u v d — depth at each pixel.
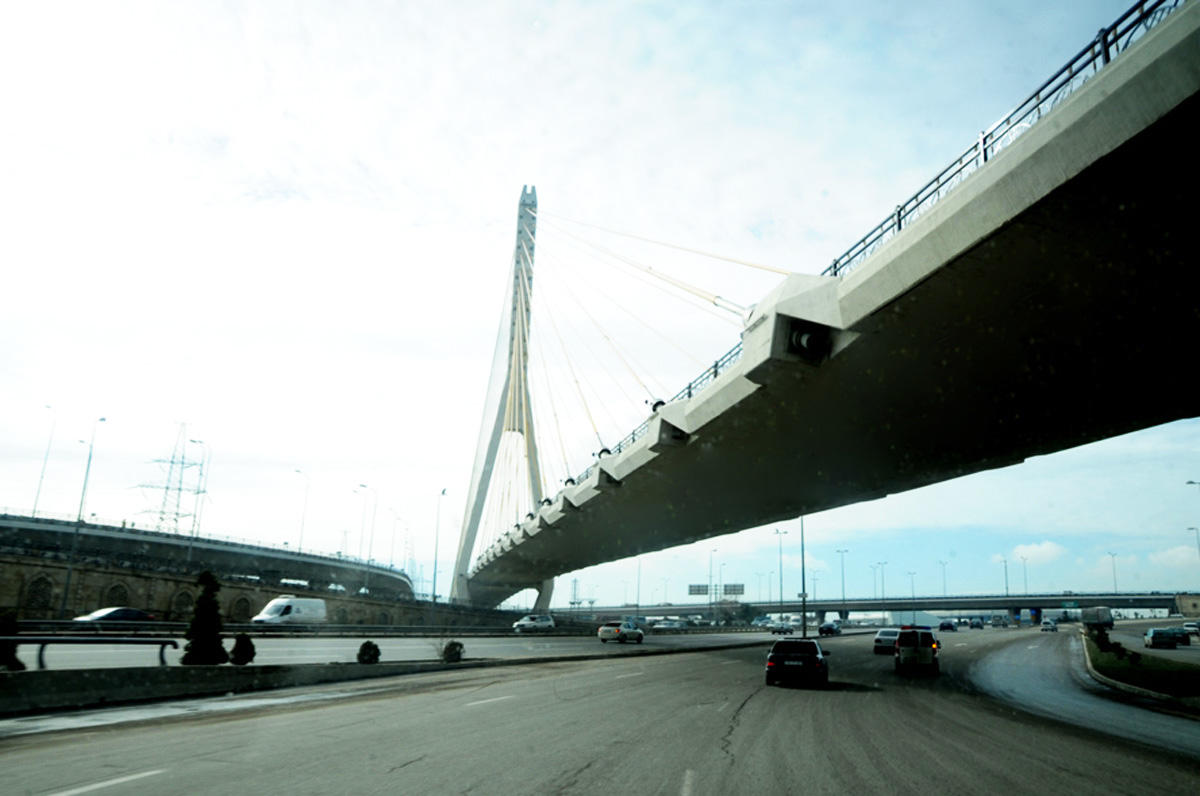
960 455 31.08
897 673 30.66
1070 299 17.70
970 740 13.33
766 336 23.89
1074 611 119.00
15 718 13.59
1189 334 18.88
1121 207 14.34
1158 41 11.98
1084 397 23.45
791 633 88.69
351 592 74.06
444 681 23.48
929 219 17.00
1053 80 14.73
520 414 84.62
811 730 13.89
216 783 8.38
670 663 34.72
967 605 130.75
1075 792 9.30
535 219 93.12
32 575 49.31
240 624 46.78
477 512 95.19
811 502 44.41
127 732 12.08
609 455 43.34
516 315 89.00
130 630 39.38
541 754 10.59
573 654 39.41
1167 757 12.34
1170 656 45.12
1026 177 14.41
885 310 19.59
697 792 8.55
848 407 26.88
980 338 20.16
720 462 37.09
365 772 9.09
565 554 79.44
